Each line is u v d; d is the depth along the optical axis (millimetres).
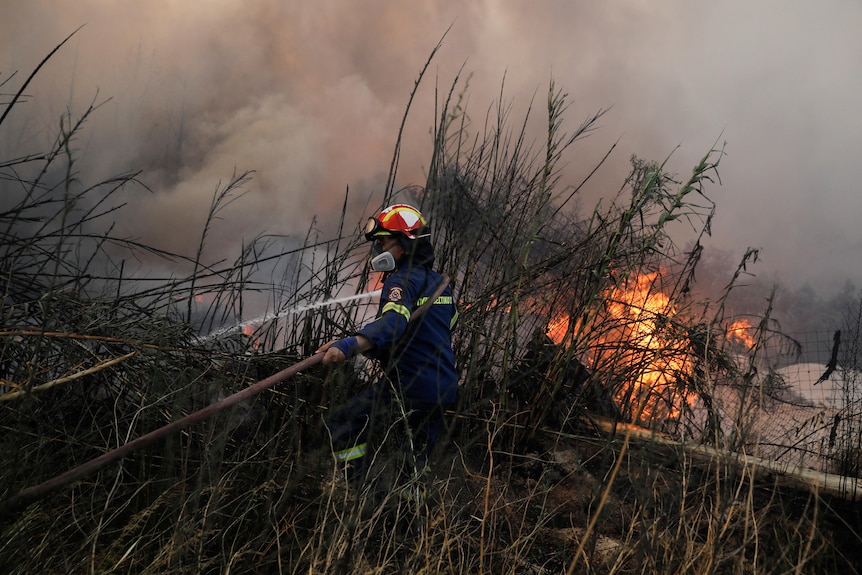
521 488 3238
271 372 3148
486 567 2521
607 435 3477
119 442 2633
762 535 2766
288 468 2701
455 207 3469
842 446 3641
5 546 2006
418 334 2840
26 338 2637
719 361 3268
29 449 2389
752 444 2592
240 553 2211
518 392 3732
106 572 2053
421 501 2574
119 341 2709
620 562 2375
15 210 2783
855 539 2812
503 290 3551
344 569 2043
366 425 2789
